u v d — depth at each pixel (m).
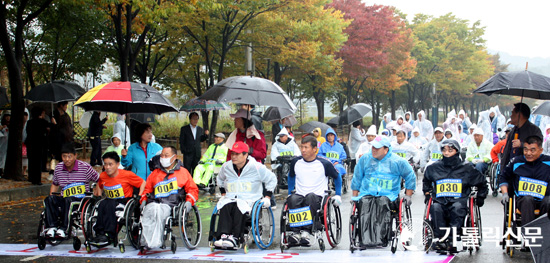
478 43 55.06
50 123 14.25
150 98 7.73
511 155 7.58
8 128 14.30
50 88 13.64
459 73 47.66
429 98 58.44
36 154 12.66
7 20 18.64
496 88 7.54
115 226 7.05
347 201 11.58
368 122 57.41
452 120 18.75
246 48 19.27
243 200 7.06
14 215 10.02
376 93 43.12
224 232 6.86
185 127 12.86
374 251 7.01
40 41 19.75
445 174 6.83
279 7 19.95
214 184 12.65
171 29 18.94
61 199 7.36
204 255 6.89
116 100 7.48
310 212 6.87
